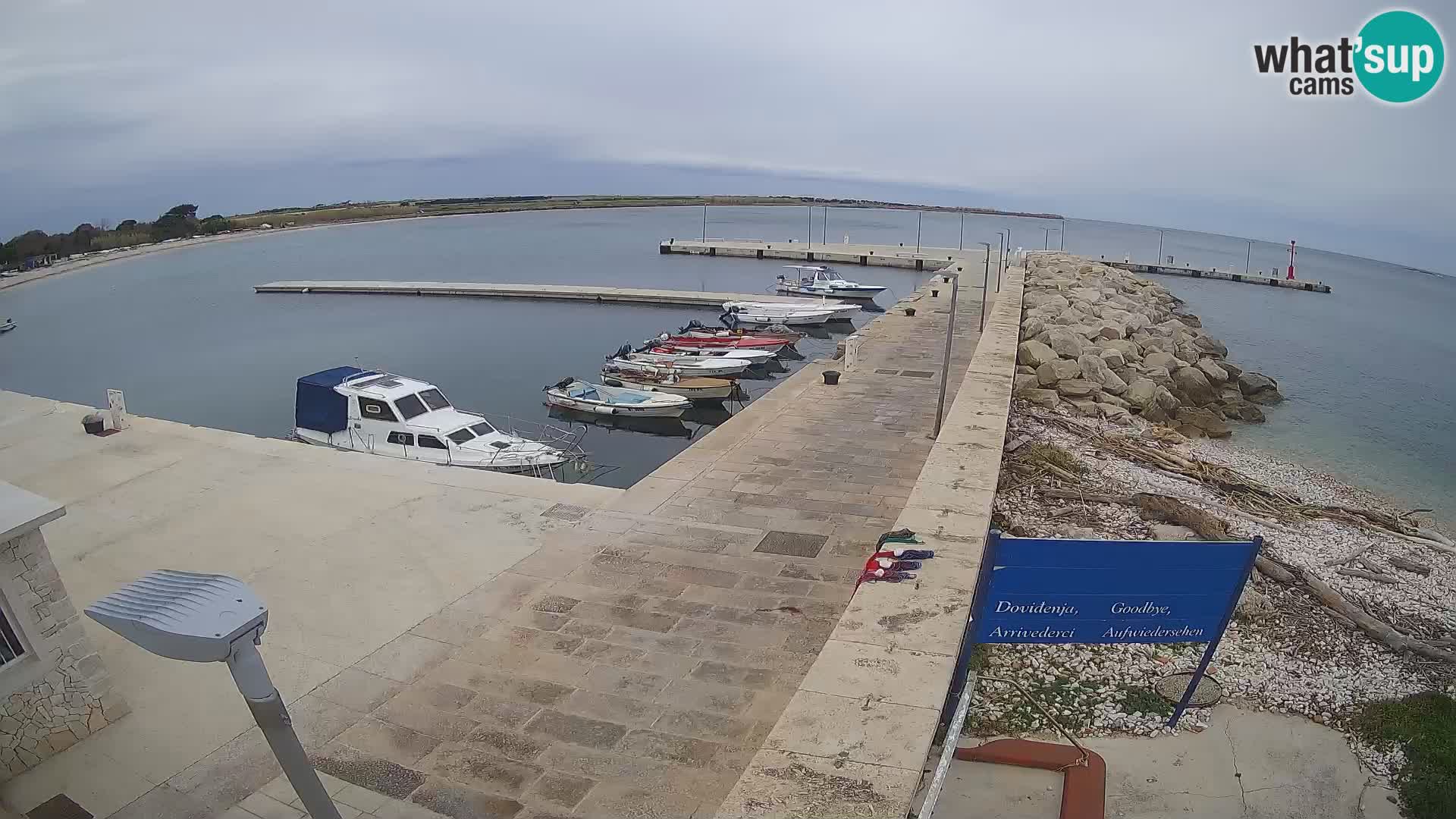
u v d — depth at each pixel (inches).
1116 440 703.1
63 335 1831.9
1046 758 238.4
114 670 294.0
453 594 344.2
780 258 3024.1
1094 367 912.3
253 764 245.3
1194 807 244.4
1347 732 288.7
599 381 1301.7
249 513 430.6
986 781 231.5
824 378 717.3
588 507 438.6
